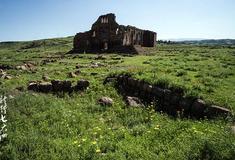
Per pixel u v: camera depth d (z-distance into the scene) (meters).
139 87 19.66
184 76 22.34
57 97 20.06
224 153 8.78
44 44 168.88
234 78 22.64
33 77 28.14
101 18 85.69
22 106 16.23
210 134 11.26
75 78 25.77
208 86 18.52
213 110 14.42
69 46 142.25
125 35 81.81
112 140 11.76
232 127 12.25
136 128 13.06
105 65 37.78
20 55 83.62
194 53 61.06
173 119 14.86
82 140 11.55
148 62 37.97
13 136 11.61
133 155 10.24
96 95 19.97
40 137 11.73
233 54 55.84
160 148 10.84
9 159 9.93
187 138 11.41
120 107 17.14
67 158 10.02
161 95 17.52
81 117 15.03
